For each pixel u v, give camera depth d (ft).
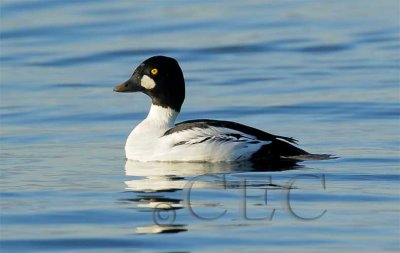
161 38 96.12
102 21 101.96
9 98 74.64
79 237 39.42
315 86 76.18
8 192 46.85
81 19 102.73
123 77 82.12
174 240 38.78
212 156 52.60
